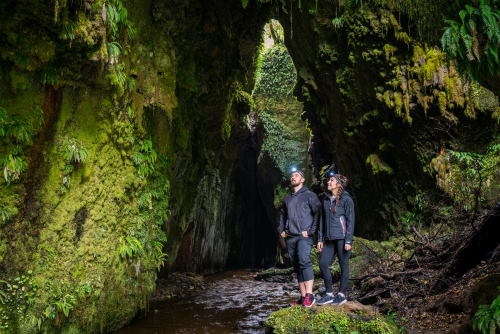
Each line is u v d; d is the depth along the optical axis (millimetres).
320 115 13656
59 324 5406
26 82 4930
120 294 6527
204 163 12711
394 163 10305
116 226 6523
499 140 7816
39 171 5227
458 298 5328
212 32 10375
